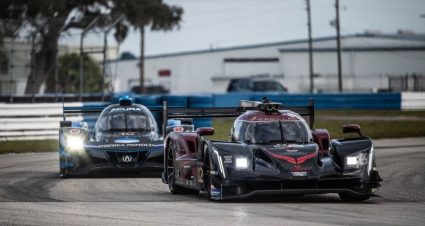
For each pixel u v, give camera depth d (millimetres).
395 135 72562
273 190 29359
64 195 33500
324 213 27078
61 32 96562
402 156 52625
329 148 32250
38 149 61000
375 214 26828
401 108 113375
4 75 109500
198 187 32156
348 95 115562
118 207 29031
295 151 30656
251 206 29188
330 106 116000
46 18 101250
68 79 114938
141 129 44781
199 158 32750
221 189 30109
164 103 38469
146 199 31984
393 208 28625
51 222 25203
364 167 30500
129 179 41344
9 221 25469
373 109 114750
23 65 97562
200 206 29250
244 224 24453
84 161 41812
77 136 42469
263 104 34094
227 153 30469
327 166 30219
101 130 44719
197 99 74188
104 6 138750
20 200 31578
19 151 59562
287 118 33281
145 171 42188
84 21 114500
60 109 74438
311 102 37500
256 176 29656
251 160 30344
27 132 71562
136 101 75250
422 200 31453
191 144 33812
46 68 104438
